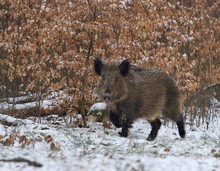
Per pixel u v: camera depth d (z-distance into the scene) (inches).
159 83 724.0
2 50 915.4
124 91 673.6
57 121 828.0
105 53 808.3
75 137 596.7
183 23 878.4
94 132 737.0
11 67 836.6
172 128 852.0
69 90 805.9
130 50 784.9
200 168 397.7
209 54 963.3
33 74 817.5
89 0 775.1
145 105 708.0
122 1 781.3
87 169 358.9
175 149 573.0
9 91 918.4
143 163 391.5
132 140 619.8
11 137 564.7
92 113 845.8
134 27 787.4
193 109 933.8
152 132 728.3
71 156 472.1
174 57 826.8
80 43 804.6
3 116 754.8
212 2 1202.0
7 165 378.0
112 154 442.6
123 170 362.0
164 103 739.4
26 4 813.2
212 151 550.6
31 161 389.7
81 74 795.4
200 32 968.9
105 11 780.0
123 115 696.4
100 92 668.1
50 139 569.6
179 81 853.2
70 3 787.4
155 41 853.2
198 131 842.8
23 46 794.8
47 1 807.1
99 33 792.3
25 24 823.7
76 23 764.6
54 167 367.2
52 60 789.2
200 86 951.0
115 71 665.6
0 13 845.2
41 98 839.1
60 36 789.9
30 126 713.6
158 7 860.6
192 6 996.6
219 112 1037.8
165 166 393.1
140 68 722.8
